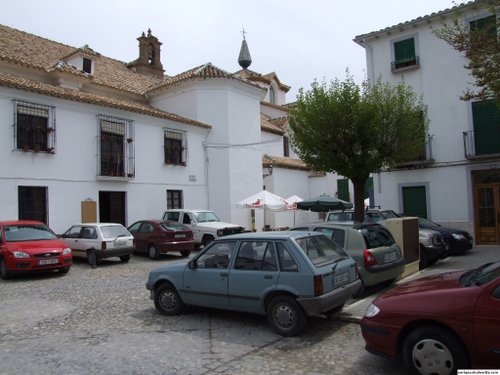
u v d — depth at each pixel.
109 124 16.91
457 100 16.09
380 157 11.62
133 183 17.77
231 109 21.70
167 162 19.19
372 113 10.92
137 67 25.55
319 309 5.67
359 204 11.79
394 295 4.70
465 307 4.03
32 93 14.44
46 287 10.00
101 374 4.77
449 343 4.05
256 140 23.42
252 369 4.82
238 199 21.75
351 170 11.21
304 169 28.62
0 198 13.55
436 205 16.48
